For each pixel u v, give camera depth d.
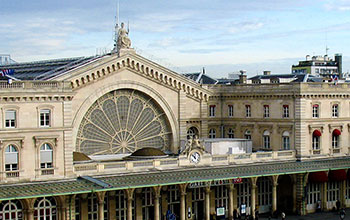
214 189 86.94
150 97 89.25
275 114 93.31
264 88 94.25
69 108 73.38
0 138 68.44
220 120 100.06
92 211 77.00
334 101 93.81
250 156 88.12
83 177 73.88
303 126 90.06
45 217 72.25
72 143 77.94
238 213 88.12
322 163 90.50
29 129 70.38
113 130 85.62
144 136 89.19
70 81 75.94
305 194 89.62
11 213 69.75
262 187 91.62
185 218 84.19
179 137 92.50
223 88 99.75
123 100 86.62
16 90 69.44
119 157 85.62
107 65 83.12
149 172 78.44
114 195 78.31
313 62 189.00
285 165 87.50
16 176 69.88
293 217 87.25
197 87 95.00
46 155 72.06
